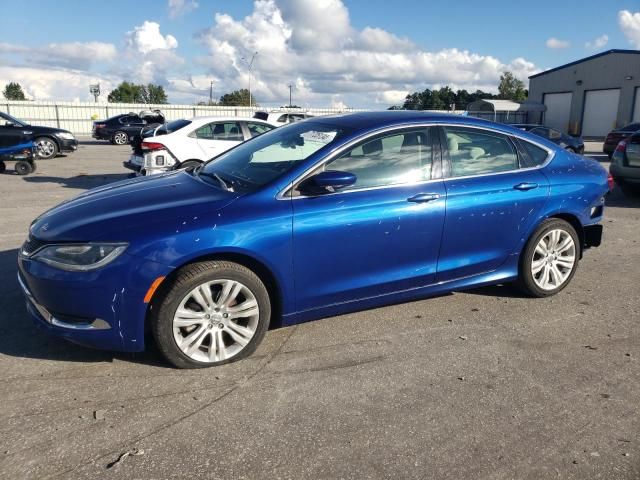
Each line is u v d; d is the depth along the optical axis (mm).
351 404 3119
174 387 3268
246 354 3615
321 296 3799
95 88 39250
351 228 3754
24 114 34938
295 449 2711
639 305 4734
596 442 2803
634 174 10070
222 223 3393
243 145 4668
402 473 2549
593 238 5043
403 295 4152
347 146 3840
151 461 2602
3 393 3156
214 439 2777
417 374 3479
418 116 4242
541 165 4688
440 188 4113
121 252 3199
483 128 4453
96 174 14062
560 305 4703
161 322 3318
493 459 2658
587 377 3471
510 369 3562
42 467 2543
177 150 10266
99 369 3455
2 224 7492
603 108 41250
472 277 4426
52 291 3232
